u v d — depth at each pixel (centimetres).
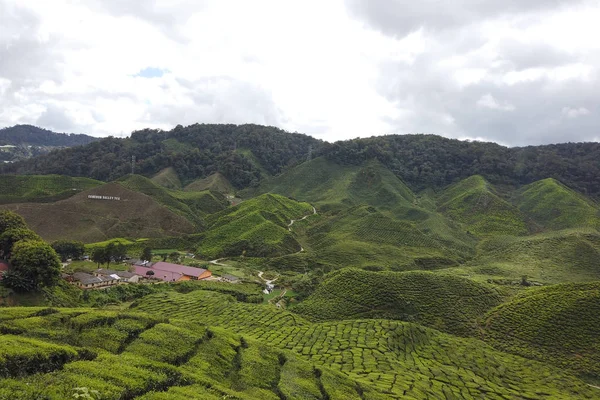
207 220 19750
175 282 10469
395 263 13788
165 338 4206
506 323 7912
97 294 8669
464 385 5453
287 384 4091
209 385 3372
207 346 4416
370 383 4769
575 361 6712
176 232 17112
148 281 10556
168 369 3419
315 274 12125
